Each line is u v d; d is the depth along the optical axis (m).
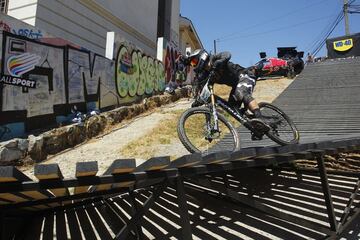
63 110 10.25
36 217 5.57
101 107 12.20
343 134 7.43
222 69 5.00
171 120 12.38
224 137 7.77
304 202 6.06
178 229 4.93
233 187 5.64
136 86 14.77
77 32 12.38
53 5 11.01
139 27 18.14
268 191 6.00
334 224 4.79
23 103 8.82
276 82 19.05
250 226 5.37
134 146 9.58
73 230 5.27
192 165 3.48
